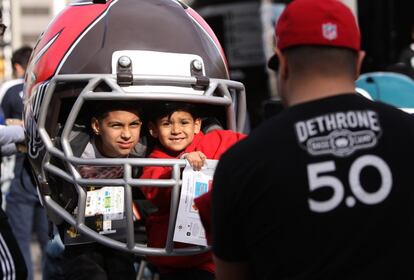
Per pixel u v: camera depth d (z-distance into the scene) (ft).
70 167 12.82
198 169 12.82
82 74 12.81
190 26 13.71
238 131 14.29
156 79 12.79
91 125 13.66
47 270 14.46
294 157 8.75
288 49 9.11
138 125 13.42
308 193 8.64
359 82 22.27
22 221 24.30
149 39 13.14
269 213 8.71
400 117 9.11
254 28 37.14
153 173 13.26
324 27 8.94
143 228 14.98
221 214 8.96
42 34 14.20
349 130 8.87
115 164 12.52
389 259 8.61
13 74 28.07
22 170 20.98
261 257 8.83
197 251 12.94
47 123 13.28
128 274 14.20
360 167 8.74
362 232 8.60
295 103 9.12
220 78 13.74
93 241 13.78
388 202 8.68
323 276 8.55
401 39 35.70
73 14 13.67
